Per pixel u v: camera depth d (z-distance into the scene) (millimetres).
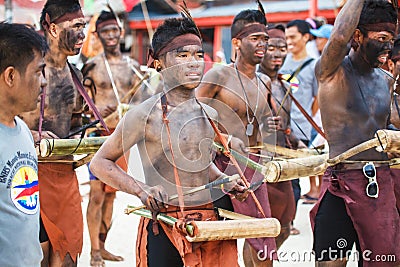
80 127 9852
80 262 12133
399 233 8398
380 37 8344
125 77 13852
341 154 8273
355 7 7902
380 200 8305
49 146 8227
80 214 9383
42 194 8953
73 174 9281
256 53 10180
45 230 9000
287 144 11992
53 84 9328
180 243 6949
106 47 13820
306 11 28406
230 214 7301
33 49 6094
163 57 7156
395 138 7730
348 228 8484
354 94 8492
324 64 8328
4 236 5910
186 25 7117
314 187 17406
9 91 6066
